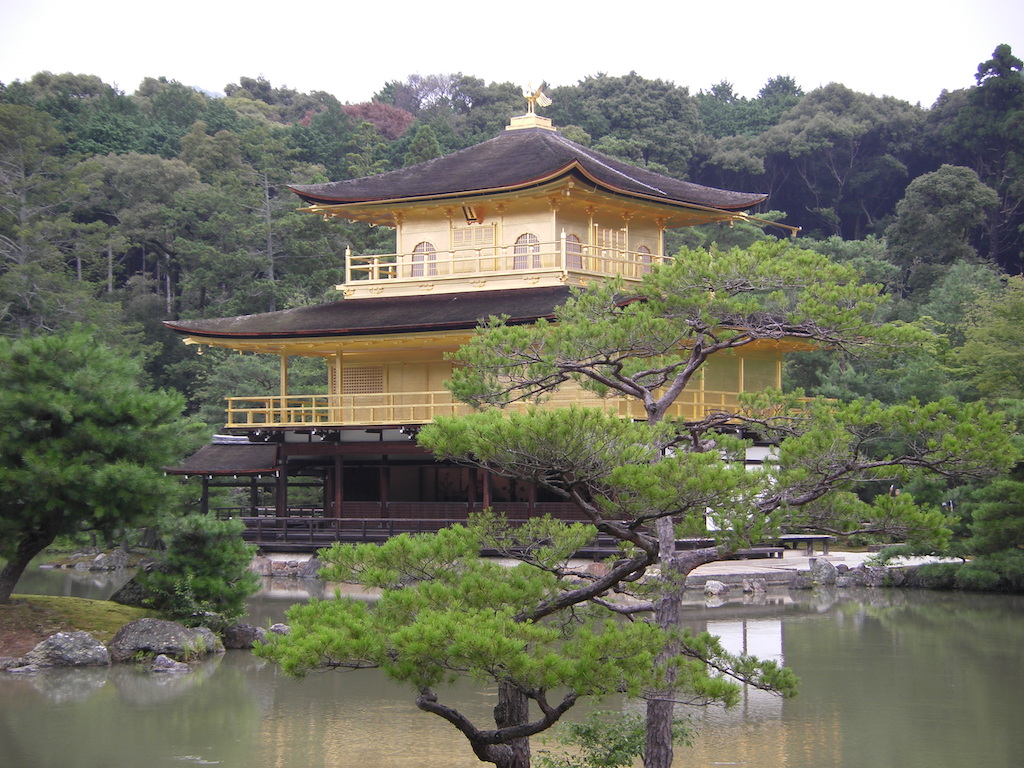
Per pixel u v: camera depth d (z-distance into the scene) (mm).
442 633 15438
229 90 174375
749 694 28844
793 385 69062
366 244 97250
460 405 50375
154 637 32000
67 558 57562
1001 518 44469
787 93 150375
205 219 102750
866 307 20484
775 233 120125
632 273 53188
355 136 121750
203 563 34719
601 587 19328
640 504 17531
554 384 21859
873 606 42188
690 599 43500
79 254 92875
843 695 28391
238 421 72938
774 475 18984
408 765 22672
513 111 135000
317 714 26766
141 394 34156
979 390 56812
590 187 48656
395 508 51438
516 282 50062
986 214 106188
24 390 32562
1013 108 110688
